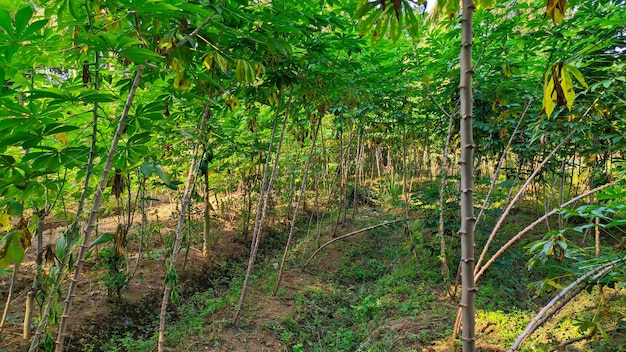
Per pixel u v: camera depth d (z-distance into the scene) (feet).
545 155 18.60
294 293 16.83
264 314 14.71
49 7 5.77
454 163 27.99
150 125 6.92
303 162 27.14
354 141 29.94
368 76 16.14
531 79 15.98
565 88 3.24
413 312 14.15
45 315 6.44
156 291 15.62
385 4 3.34
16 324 11.50
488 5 3.93
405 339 12.35
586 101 10.33
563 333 11.60
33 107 5.20
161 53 6.74
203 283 17.83
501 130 16.30
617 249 6.16
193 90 10.68
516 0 12.43
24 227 5.56
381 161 38.52
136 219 23.84
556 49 11.70
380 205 31.53
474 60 14.69
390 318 14.21
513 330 12.19
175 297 10.43
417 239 21.95
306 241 21.79
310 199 32.22
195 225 21.86
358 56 15.72
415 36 3.46
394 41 3.52
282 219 27.71
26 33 4.45
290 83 11.87
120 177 6.91
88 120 8.91
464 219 3.09
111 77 9.73
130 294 14.80
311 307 15.81
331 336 13.99
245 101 14.65
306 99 15.17
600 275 6.14
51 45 5.38
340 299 17.01
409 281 17.34
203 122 10.85
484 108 17.26
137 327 13.60
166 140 14.05
